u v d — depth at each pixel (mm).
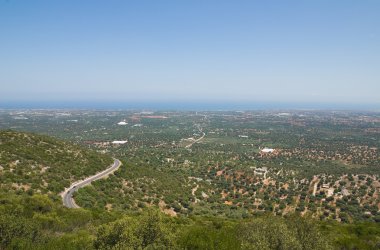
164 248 19641
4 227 20828
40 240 21891
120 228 19812
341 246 25266
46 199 35438
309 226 22672
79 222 30453
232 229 26234
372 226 36938
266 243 20500
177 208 61688
